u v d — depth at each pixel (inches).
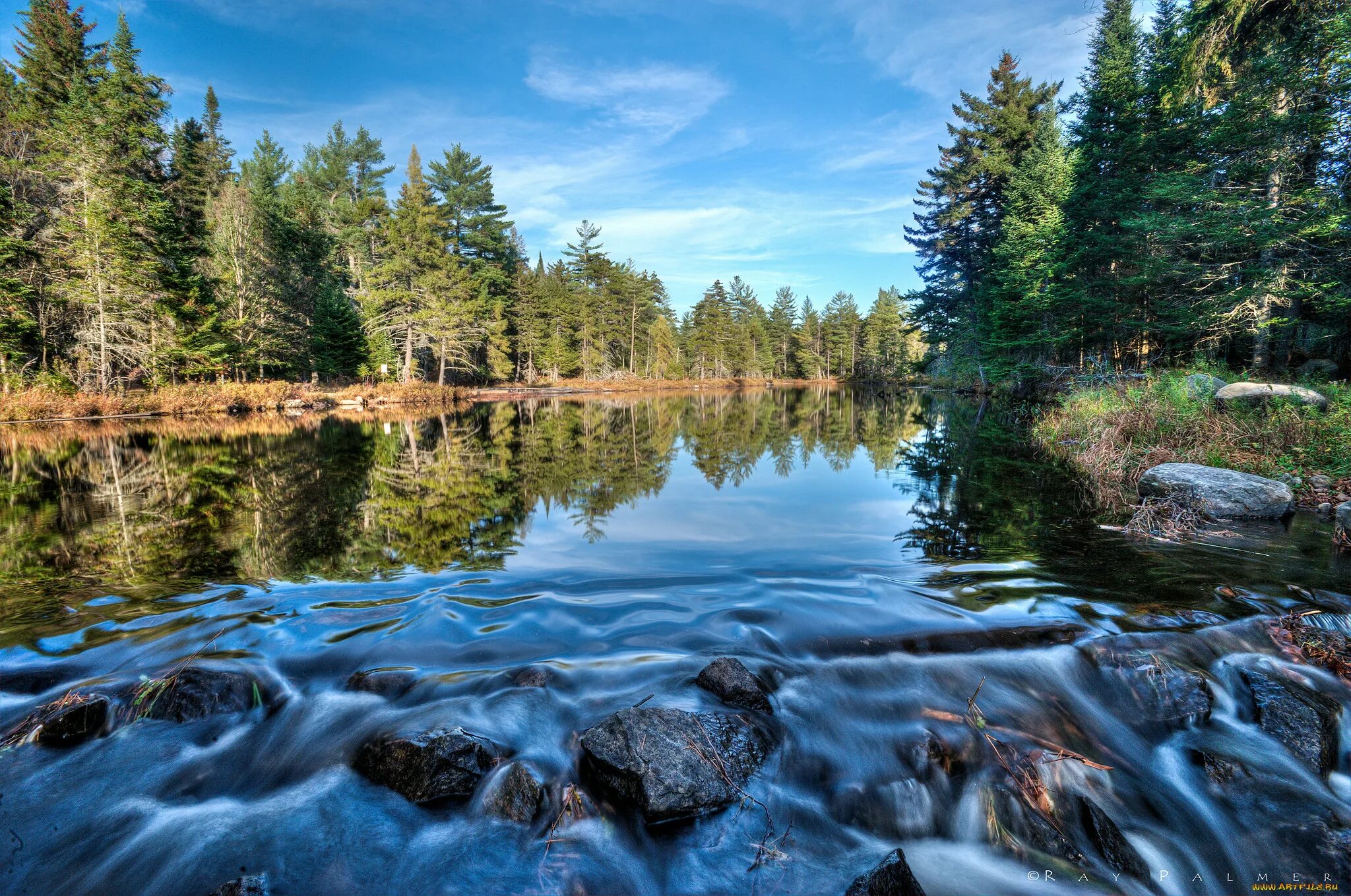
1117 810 115.6
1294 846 111.0
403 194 1752.0
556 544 251.3
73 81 1081.4
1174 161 690.2
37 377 978.7
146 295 1069.1
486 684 135.9
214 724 129.0
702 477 418.6
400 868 96.2
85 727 125.3
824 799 113.6
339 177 2066.9
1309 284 557.6
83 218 1017.5
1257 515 287.4
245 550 241.6
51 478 412.5
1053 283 818.8
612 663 144.3
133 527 279.3
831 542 253.6
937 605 180.9
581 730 121.5
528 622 168.2
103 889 92.6
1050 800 114.2
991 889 100.3
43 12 1146.7
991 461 467.8
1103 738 132.8
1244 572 210.5
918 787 116.8
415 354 1887.3
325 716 129.0
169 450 566.3
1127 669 148.3
